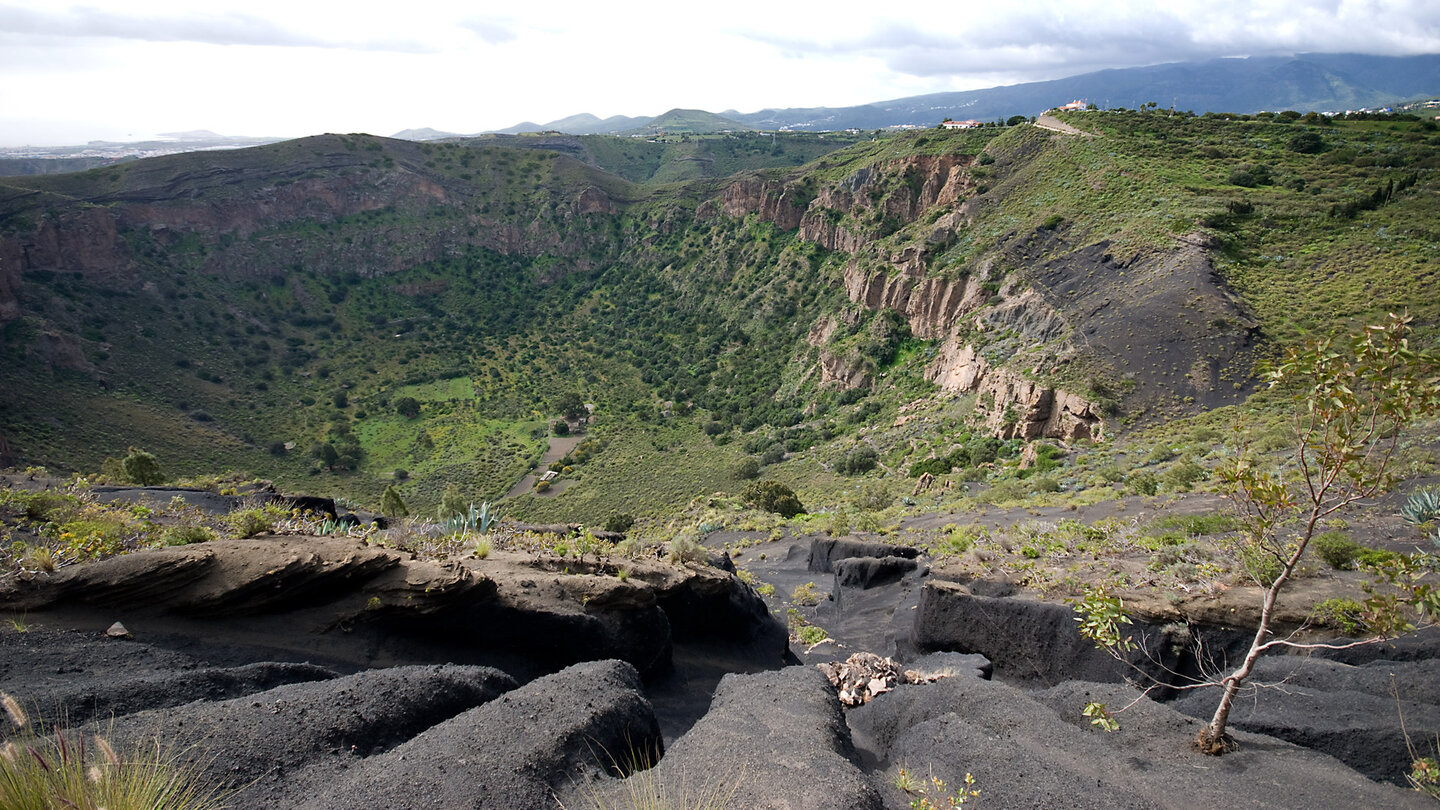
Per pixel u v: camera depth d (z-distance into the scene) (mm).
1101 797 6121
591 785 6008
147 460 25969
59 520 12203
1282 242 51062
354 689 7164
